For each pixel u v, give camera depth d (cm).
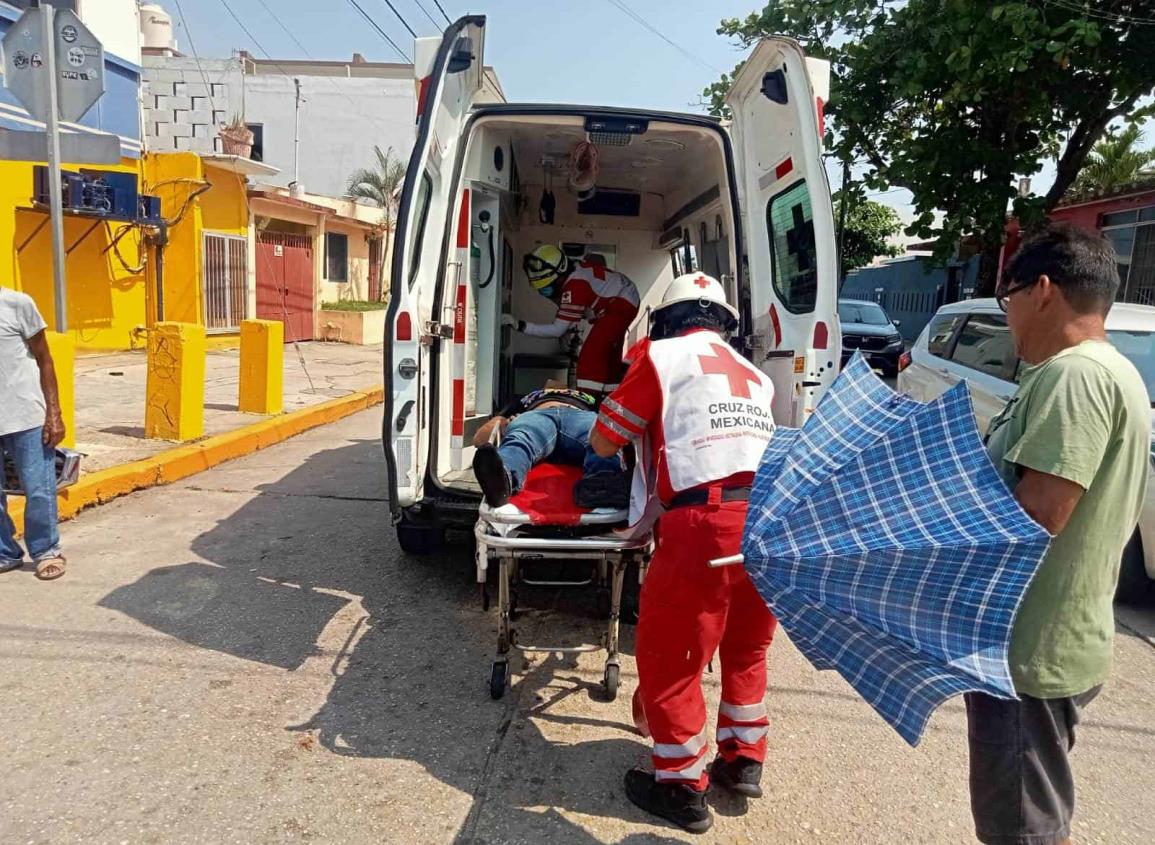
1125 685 426
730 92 514
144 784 307
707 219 616
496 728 356
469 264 489
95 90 634
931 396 759
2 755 320
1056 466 199
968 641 212
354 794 308
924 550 212
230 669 396
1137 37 930
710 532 283
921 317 2495
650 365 305
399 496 433
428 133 413
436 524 458
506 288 706
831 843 294
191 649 414
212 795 303
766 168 483
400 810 300
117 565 520
